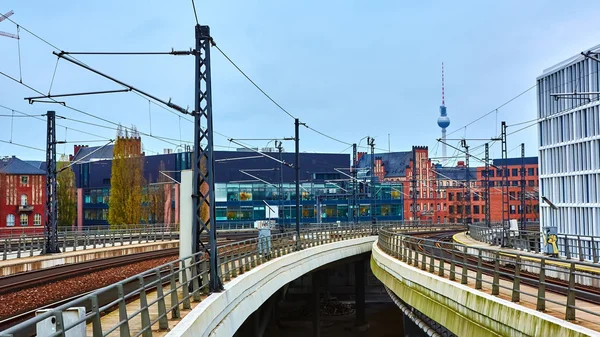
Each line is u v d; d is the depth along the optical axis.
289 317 55.62
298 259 34.75
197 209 18.80
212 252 18.44
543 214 53.41
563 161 50.41
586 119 46.88
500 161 138.25
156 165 104.12
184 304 15.34
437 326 24.16
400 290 26.53
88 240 46.81
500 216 130.00
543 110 53.88
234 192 102.38
